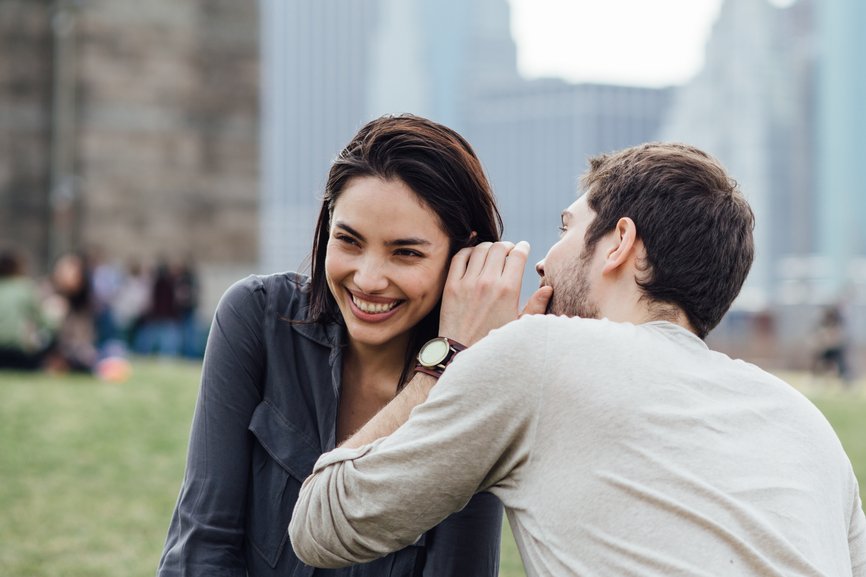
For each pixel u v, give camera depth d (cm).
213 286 2627
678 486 158
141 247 2545
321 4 11412
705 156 191
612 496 159
